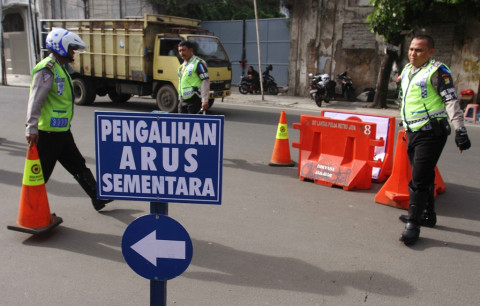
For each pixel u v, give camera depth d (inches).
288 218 183.2
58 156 169.3
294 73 660.1
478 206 201.5
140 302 120.2
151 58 463.2
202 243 157.4
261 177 244.5
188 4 832.9
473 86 527.2
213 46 462.0
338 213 189.9
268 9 951.0
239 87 685.9
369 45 597.9
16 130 365.4
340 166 228.5
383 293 126.1
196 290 126.1
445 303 121.4
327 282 131.6
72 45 158.9
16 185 219.9
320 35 628.1
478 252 153.8
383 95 543.8
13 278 131.9
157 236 85.8
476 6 463.8
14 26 970.7
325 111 265.7
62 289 126.2
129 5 835.4
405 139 194.9
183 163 82.4
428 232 171.3
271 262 143.7
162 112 81.6
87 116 444.1
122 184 85.1
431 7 484.7
